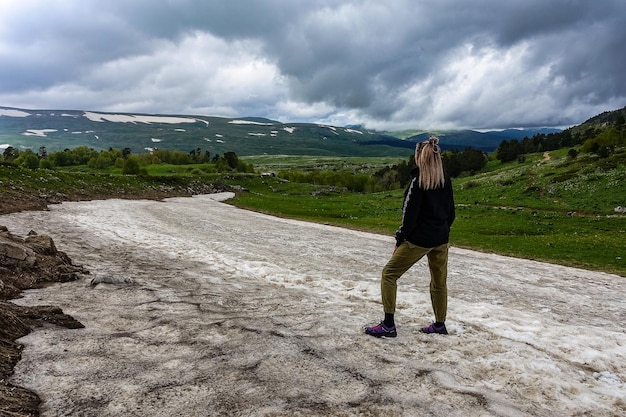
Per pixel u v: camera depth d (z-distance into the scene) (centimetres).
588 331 721
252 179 11988
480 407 397
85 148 17738
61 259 1097
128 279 956
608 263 2106
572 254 2342
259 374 453
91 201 4438
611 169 7644
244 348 534
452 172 15150
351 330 632
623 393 448
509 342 598
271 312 751
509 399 420
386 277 600
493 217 4912
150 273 1142
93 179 5834
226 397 396
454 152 16762
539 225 4019
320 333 614
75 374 434
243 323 650
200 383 425
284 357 504
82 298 776
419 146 561
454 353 542
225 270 1308
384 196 8919
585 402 424
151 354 506
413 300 916
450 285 1340
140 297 820
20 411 347
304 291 1012
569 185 7119
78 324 600
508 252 2448
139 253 1543
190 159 18650
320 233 3119
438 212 563
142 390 405
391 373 469
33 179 4425
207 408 374
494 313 827
